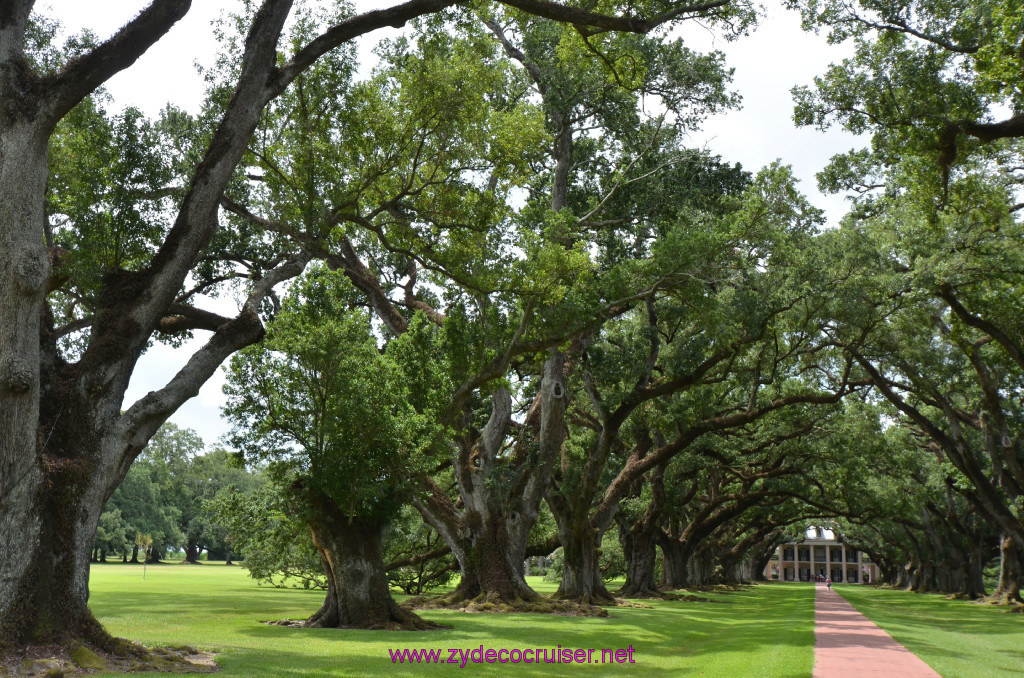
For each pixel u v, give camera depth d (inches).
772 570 5895.7
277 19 586.6
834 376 1330.0
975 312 1053.8
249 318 597.0
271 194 732.0
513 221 789.2
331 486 753.0
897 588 3582.7
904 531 2910.9
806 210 1031.6
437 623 840.9
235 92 581.3
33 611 457.1
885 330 1080.2
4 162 480.1
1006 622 1178.0
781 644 688.4
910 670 526.6
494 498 1131.3
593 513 1380.4
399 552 1512.1
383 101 781.3
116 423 518.6
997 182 970.7
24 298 466.9
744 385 1273.4
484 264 770.2
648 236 1196.5
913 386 1226.0
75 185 592.7
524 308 811.4
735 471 1759.4
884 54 815.1
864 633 812.0
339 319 772.6
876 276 1003.9
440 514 1135.6
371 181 735.7
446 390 896.9
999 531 1800.0
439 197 770.8
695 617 1101.1
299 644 639.1
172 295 553.6
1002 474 1353.3
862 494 1884.8
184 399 557.9
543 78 1092.5
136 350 536.7
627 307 1051.3
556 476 1336.1
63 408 505.0
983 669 562.9
